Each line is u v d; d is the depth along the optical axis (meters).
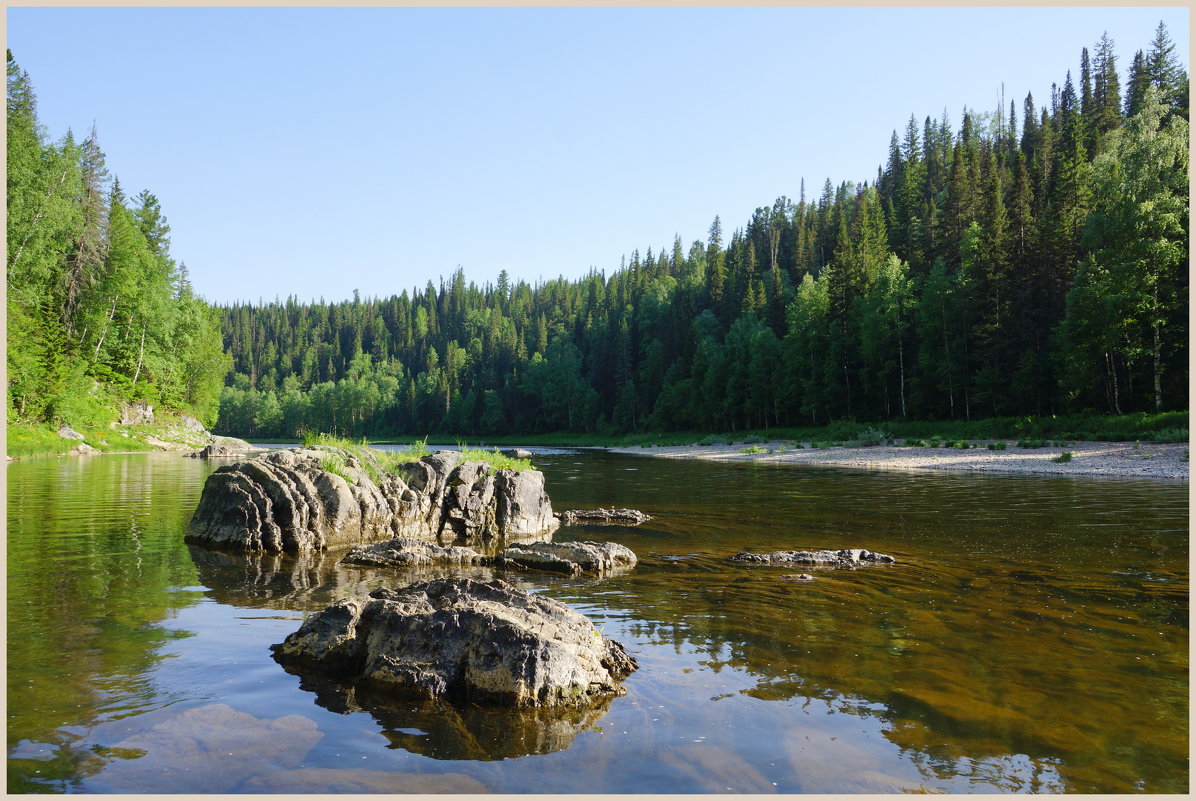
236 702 5.55
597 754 4.73
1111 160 44.72
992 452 41.75
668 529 15.65
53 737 4.83
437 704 5.61
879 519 16.80
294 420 153.88
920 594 9.30
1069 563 11.29
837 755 4.70
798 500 21.31
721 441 73.12
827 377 68.19
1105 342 42.94
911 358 63.53
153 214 70.50
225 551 12.36
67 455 42.12
